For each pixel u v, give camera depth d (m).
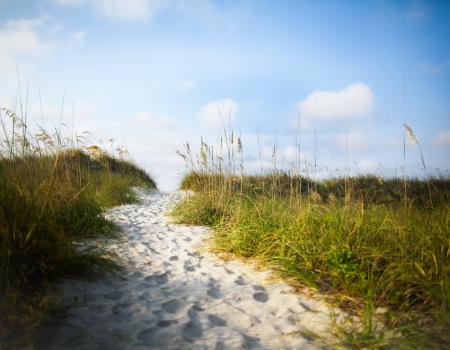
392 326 2.50
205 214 6.79
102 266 3.52
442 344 2.22
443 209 4.29
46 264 2.95
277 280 3.57
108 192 9.71
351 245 3.69
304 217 4.43
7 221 2.82
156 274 3.81
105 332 2.39
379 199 7.90
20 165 4.07
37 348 2.08
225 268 4.07
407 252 3.35
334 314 2.69
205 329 2.58
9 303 2.35
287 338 2.44
